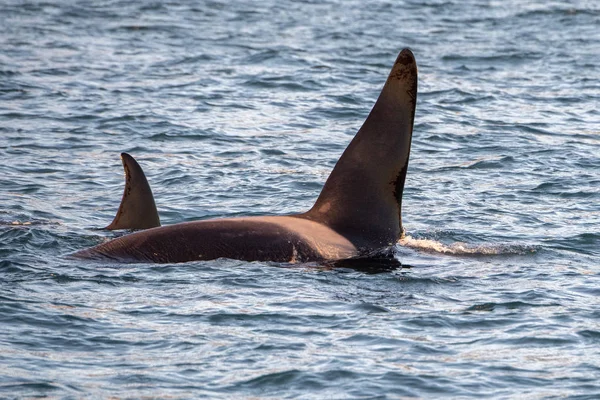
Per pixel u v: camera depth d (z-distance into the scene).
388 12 197.75
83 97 117.88
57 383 40.75
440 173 86.19
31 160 89.00
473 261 59.44
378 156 58.94
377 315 49.41
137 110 111.06
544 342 46.41
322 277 54.84
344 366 43.19
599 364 43.94
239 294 51.91
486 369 43.28
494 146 96.25
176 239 57.34
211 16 191.00
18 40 159.88
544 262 59.91
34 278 53.47
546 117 110.31
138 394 40.06
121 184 82.12
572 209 74.50
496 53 151.50
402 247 60.41
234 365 43.16
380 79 132.25
